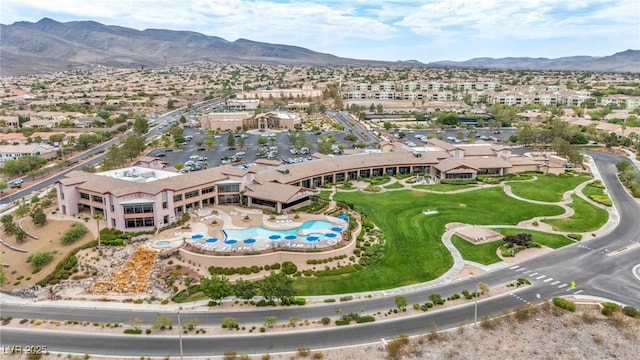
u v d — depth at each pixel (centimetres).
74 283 8225
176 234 9712
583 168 16525
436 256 9088
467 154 17112
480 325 6681
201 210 11306
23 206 11650
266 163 14862
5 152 18412
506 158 16675
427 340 6312
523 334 6488
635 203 12494
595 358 5978
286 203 11325
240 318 6931
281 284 7150
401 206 12250
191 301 7488
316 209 11588
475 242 9750
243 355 5931
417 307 7144
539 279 8106
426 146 18550
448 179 15075
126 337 6431
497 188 14088
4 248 9706
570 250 9356
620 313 6944
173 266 8512
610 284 7900
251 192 11731
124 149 17175
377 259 8938
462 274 8338
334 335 6431
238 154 19275
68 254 9138
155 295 7750
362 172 15525
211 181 11612
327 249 8838
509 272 8400
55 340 6400
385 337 6388
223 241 9225
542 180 15025
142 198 10044
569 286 7844
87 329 6688
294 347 6150
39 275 8625
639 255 9069
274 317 6694
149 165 14638
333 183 14688
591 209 11944
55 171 16838
